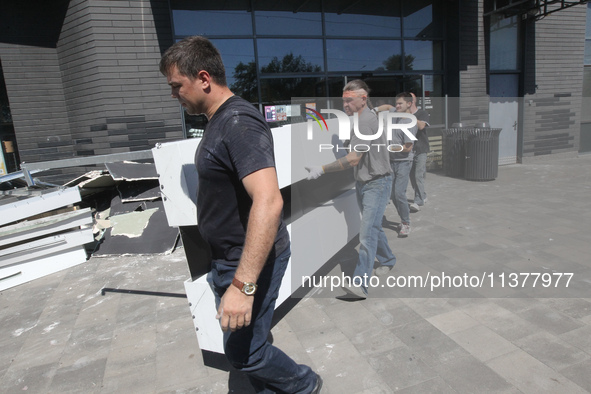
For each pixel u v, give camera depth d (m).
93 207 4.45
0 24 5.28
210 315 1.96
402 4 6.63
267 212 1.24
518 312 2.21
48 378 2.10
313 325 2.35
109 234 3.95
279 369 1.58
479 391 1.75
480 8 6.86
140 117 5.46
